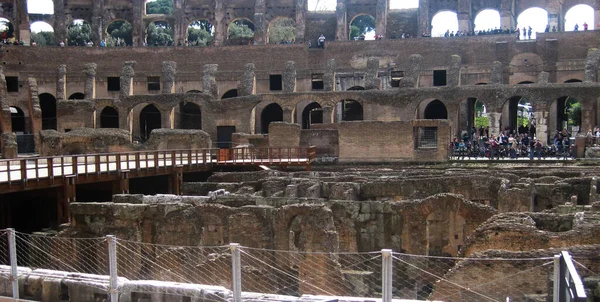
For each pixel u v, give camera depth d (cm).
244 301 1425
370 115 6675
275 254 2594
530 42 7262
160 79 8106
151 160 5238
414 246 2797
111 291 1488
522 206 3116
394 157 5625
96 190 4434
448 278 1875
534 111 6159
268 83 7938
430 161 5522
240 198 3055
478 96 6319
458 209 2730
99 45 8675
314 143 6003
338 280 2419
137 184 4981
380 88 7519
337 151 5944
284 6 8906
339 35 8550
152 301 1535
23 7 8431
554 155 5500
